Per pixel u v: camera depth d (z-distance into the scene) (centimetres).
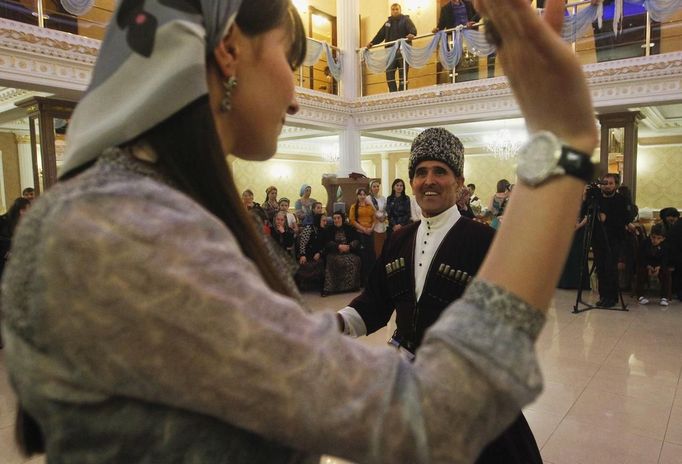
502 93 950
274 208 883
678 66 779
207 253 37
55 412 39
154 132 45
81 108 47
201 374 34
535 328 38
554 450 276
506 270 38
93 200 37
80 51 689
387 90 1184
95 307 34
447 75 1105
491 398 36
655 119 1145
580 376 383
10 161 1171
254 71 51
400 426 35
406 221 793
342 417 35
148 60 44
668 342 464
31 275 37
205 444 39
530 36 38
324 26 1390
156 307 34
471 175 1602
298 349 36
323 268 729
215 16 47
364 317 168
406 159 1694
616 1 844
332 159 1673
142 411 38
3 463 252
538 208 39
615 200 604
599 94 848
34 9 701
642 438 287
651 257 633
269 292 39
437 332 38
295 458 45
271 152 55
